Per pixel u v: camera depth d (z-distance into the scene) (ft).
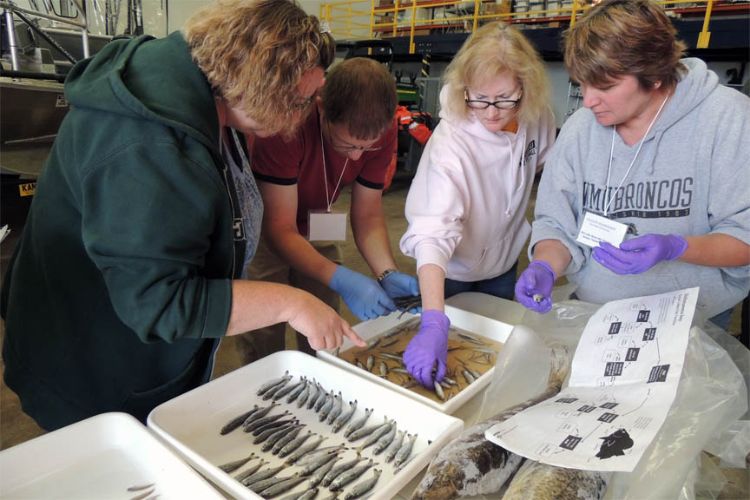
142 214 2.25
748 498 2.82
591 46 3.06
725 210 3.36
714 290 3.70
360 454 2.71
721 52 13.60
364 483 2.47
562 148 4.01
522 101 4.00
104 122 2.35
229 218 2.66
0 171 7.68
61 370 2.97
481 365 3.66
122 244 2.28
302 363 3.40
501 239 4.96
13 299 3.03
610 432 2.21
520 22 17.13
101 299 2.82
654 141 3.51
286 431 2.89
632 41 2.93
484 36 3.91
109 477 2.37
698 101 3.33
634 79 3.09
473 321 4.20
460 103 4.15
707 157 3.35
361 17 25.12
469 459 2.24
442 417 2.81
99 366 2.96
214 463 2.61
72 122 2.51
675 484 2.21
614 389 2.61
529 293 3.53
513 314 4.74
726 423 2.47
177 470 2.34
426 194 4.24
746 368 3.03
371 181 5.01
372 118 3.86
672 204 3.55
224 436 2.84
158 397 3.08
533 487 2.03
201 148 2.41
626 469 1.96
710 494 2.45
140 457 2.49
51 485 2.31
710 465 2.56
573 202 4.11
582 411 2.43
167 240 2.31
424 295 3.83
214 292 2.51
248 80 2.38
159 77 2.43
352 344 3.92
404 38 19.56
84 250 2.74
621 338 2.93
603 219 3.69
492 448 2.31
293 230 4.49
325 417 3.02
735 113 3.28
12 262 3.26
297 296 2.77
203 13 2.53
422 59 20.75
